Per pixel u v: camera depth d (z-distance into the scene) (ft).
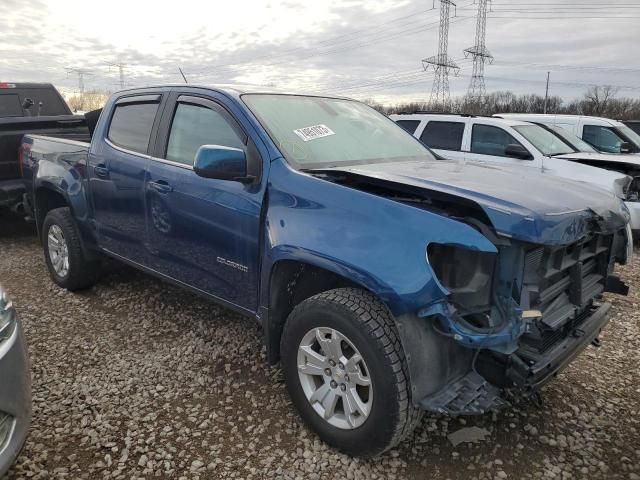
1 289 8.59
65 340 13.55
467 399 8.39
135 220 13.48
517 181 9.74
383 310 8.54
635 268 21.17
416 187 8.61
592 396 11.34
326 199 9.23
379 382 8.29
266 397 11.03
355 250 8.57
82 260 16.16
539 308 8.38
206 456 9.21
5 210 24.48
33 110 28.58
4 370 7.67
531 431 10.08
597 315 10.43
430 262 8.06
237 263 10.88
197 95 12.32
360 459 9.16
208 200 11.19
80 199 15.40
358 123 13.08
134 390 11.23
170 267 12.80
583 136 34.73
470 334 7.75
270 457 9.20
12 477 8.57
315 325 9.16
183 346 13.23
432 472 8.95
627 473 9.04
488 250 7.66
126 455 9.19
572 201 8.79
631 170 25.12
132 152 13.56
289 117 11.66
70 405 10.64
